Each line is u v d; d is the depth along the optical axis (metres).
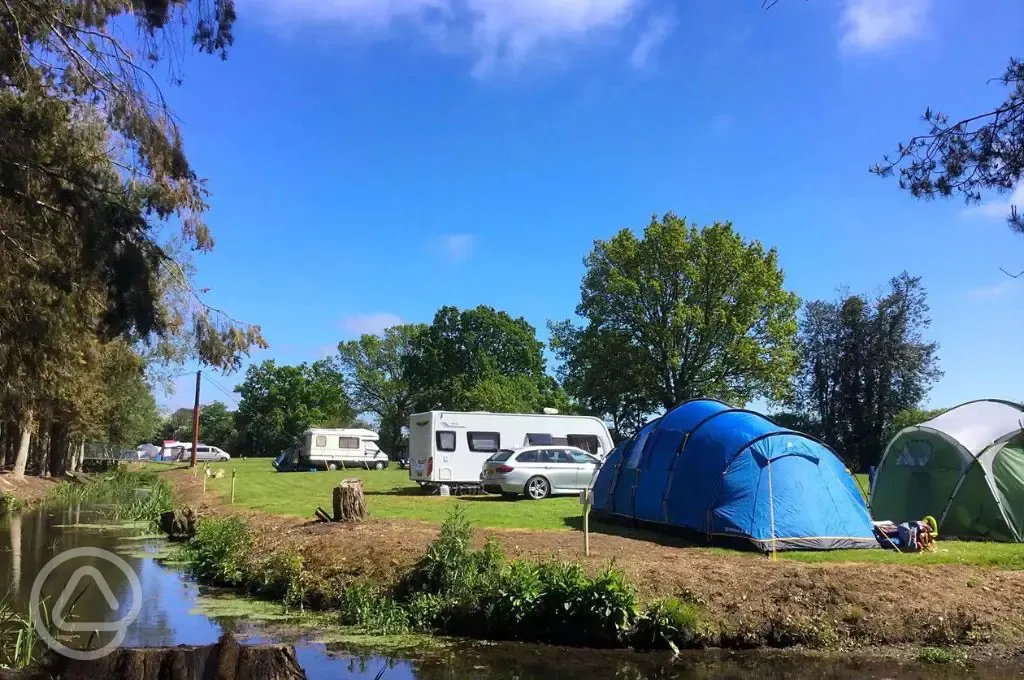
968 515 13.88
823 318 53.44
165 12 9.75
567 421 24.53
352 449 43.53
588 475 21.45
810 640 8.04
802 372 54.19
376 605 9.19
